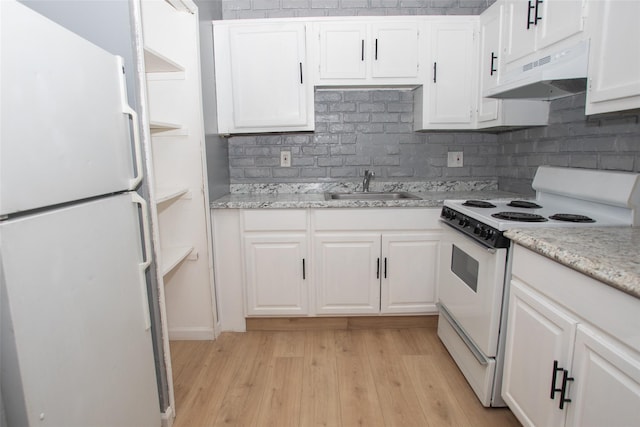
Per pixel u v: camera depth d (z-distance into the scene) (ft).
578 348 3.61
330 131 9.18
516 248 4.81
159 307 5.05
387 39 8.01
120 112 4.11
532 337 4.40
